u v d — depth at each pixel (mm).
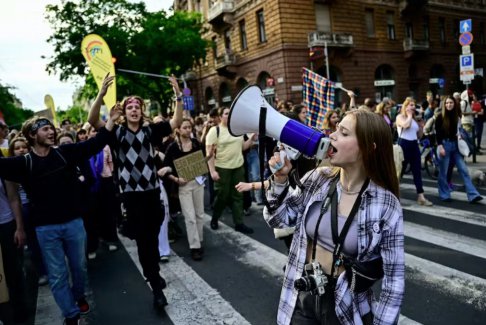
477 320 2920
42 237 3031
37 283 4582
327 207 1663
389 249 1528
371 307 1656
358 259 1563
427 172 8461
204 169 4699
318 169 1825
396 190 1612
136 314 3512
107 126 3275
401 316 3053
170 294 3842
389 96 26531
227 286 3910
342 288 1563
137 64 23562
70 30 22797
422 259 4113
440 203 6188
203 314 3383
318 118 5789
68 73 23391
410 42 26250
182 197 4750
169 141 6293
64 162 3092
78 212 3158
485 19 32500
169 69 25016
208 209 7371
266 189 1793
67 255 3217
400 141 6176
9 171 2902
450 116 6066
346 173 1659
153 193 3492
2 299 3229
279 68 21562
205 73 29766
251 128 1753
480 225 5008
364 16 24250
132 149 3402
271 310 3352
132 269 4676
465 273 3705
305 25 21609
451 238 4637
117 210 5844
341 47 22547
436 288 3461
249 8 23281
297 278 1691
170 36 23438
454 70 30219
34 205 3020
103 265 4895
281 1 20875
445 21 29516
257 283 3920
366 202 1567
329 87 5727
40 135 2951
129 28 23625
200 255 4746
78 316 3166
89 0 22812
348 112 1653
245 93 1719
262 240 5270
